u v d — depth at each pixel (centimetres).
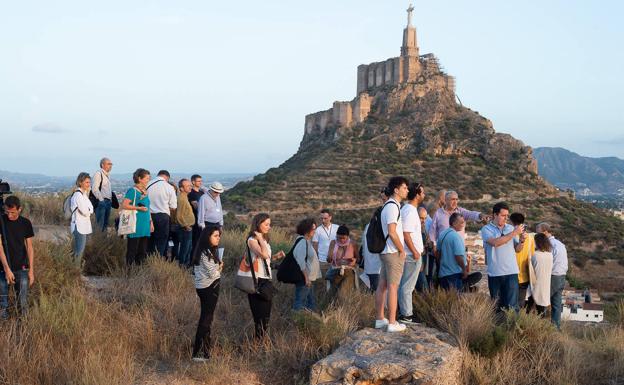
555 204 8456
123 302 945
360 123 10525
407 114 10519
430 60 11188
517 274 962
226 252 1381
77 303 820
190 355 805
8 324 753
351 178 8856
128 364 719
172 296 968
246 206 7769
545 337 873
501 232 978
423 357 735
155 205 1199
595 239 7106
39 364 670
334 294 1030
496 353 832
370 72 11819
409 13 11331
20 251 799
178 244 1312
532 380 802
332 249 1087
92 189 1380
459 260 981
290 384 756
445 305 922
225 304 985
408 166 9300
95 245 1188
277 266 1067
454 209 1053
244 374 752
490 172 9250
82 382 645
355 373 712
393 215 806
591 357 875
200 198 1266
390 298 827
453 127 10231
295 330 862
